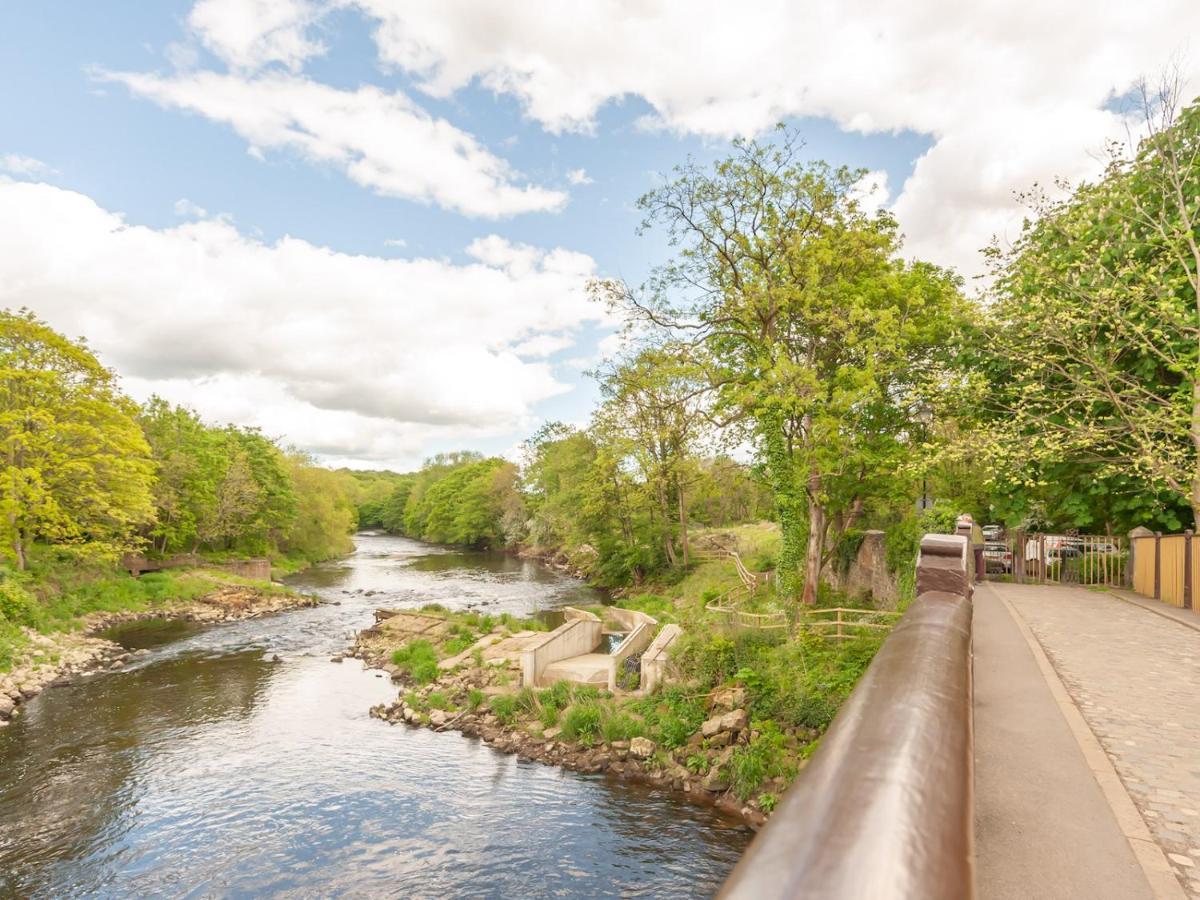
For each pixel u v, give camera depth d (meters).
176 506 49.19
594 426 44.81
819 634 18.70
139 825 14.02
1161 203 16.72
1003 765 4.27
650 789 15.72
